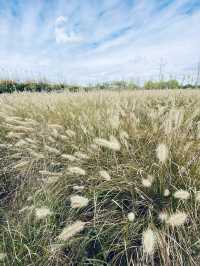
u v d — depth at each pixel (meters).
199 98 4.39
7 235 1.92
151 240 1.40
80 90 6.14
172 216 1.52
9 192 2.75
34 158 2.89
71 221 2.02
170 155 2.20
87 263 1.67
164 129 2.52
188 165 2.17
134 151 2.52
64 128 3.32
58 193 2.32
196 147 2.32
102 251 1.80
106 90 6.26
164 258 1.61
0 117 4.33
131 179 2.22
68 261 1.77
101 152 2.71
